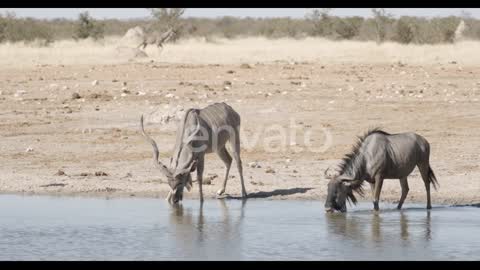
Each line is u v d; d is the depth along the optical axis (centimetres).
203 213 3041
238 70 7512
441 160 4034
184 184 3167
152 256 2445
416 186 3509
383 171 3058
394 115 5228
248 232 2731
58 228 2789
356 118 5131
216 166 3919
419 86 6488
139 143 4434
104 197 3350
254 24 19688
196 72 7344
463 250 2500
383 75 7169
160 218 2947
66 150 4272
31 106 5500
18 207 3142
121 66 7906
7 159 4059
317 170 3838
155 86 6397
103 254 2466
